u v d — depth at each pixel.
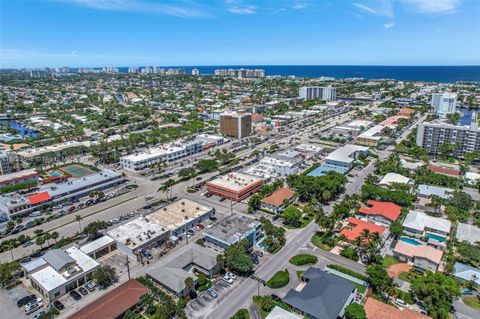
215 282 113.69
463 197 163.25
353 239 133.62
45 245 137.88
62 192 180.38
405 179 194.50
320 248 133.38
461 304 102.12
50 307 101.50
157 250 132.62
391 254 128.88
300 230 148.00
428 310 94.44
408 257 123.25
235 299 104.81
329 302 95.25
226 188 181.75
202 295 106.75
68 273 110.50
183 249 128.75
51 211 168.75
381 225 148.62
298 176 190.88
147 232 138.88
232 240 129.25
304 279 111.31
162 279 108.81
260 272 118.62
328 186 174.75
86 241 139.50
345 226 148.75
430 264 118.00
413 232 143.12
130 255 127.88
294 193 176.88
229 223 142.88
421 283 100.69
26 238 141.00
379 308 94.19
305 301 96.44
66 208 172.12
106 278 111.81
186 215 154.50
